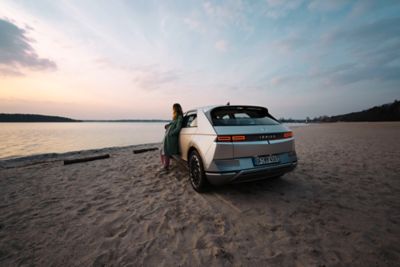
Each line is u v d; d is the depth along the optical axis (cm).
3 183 390
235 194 311
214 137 259
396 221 223
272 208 262
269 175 280
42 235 208
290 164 286
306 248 179
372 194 301
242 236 200
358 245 182
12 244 193
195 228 217
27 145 1565
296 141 1064
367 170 432
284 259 165
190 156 336
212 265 160
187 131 353
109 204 286
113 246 188
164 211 259
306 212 249
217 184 273
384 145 810
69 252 180
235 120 298
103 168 512
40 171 486
